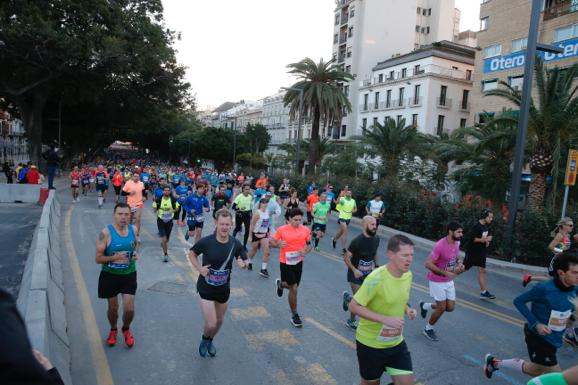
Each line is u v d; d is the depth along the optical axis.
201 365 4.94
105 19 27.92
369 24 55.16
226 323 6.29
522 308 4.23
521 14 31.30
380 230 17.58
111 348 5.22
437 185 24.69
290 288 6.24
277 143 88.69
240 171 47.66
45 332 4.21
